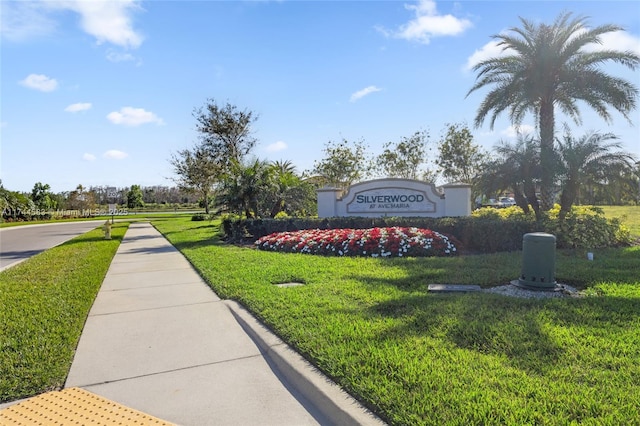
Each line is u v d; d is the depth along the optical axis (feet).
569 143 39.22
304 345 13.53
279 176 57.06
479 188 42.83
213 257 35.06
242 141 102.78
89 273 29.73
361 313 16.75
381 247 32.32
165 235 64.34
